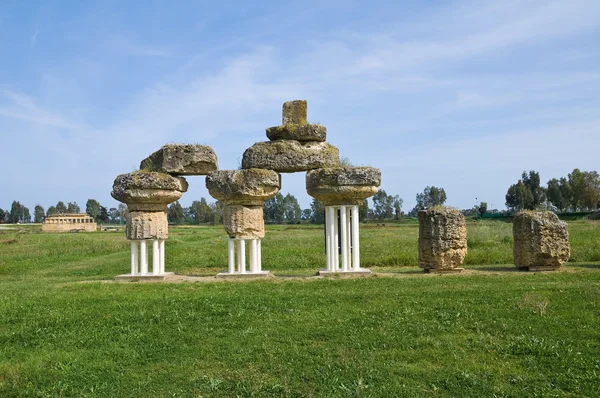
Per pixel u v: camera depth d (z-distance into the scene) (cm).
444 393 722
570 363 798
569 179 7781
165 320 1078
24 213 13262
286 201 9694
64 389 764
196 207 10369
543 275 1526
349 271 1652
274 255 2306
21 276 2027
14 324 1093
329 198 1677
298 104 1767
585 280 1421
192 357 872
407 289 1337
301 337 948
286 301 1227
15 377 800
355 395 716
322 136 1734
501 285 1355
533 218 1652
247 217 1666
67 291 1454
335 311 1118
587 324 974
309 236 3441
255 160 1702
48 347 938
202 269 2069
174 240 3262
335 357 848
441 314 1066
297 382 762
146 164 1762
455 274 1602
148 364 852
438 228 1625
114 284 1563
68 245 3303
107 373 818
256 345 912
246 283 1529
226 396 732
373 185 1647
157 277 1656
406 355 850
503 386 736
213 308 1161
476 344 893
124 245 3197
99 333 1003
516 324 985
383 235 3503
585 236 2719
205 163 1716
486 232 2853
